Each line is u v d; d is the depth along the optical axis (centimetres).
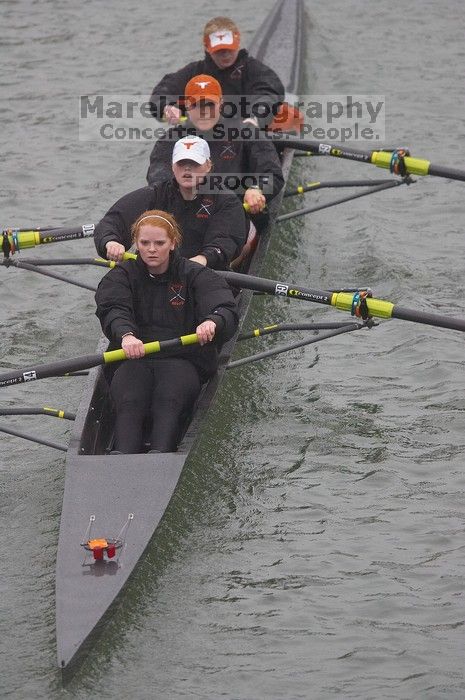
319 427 3209
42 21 7594
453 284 4166
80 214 4806
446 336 3753
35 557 2623
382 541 2698
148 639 2334
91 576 2309
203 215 3281
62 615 2211
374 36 7262
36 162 5388
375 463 3038
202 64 4425
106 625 2266
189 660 2278
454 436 3170
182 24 7525
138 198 3291
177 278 2914
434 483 2950
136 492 2562
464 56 6900
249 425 3209
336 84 6425
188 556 2619
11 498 2880
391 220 4791
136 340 2780
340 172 5384
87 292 4144
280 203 4228
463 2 7994
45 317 3938
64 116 5978
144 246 2844
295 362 3578
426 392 3406
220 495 2867
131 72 6625
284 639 2345
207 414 2889
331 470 3005
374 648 2319
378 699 2169
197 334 2791
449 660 2277
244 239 3344
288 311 3953
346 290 3100
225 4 7950
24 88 6369
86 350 3694
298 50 6375
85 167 5353
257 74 4372
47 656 2278
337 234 4644
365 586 2525
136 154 5522
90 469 2630
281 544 2681
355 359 3603
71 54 6938
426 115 5978
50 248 4550
